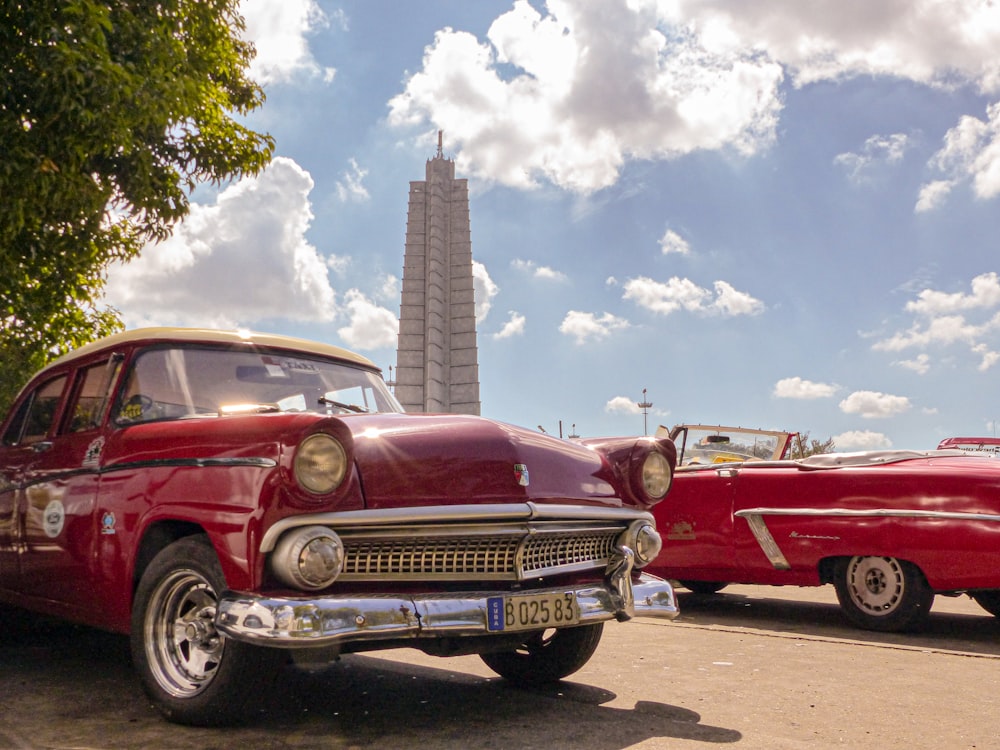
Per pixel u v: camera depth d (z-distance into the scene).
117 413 4.07
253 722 3.47
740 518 6.52
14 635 5.41
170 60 8.42
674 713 3.67
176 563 3.33
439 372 67.50
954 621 6.57
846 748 3.17
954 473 5.62
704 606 7.43
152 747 3.11
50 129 6.89
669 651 5.16
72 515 4.07
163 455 3.53
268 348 4.55
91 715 3.57
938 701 3.89
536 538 3.50
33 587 4.51
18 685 4.18
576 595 3.56
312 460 3.01
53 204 7.08
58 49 6.52
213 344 4.38
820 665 4.72
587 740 3.25
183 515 3.30
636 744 3.20
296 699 3.88
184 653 3.43
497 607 3.28
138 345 4.25
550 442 3.82
